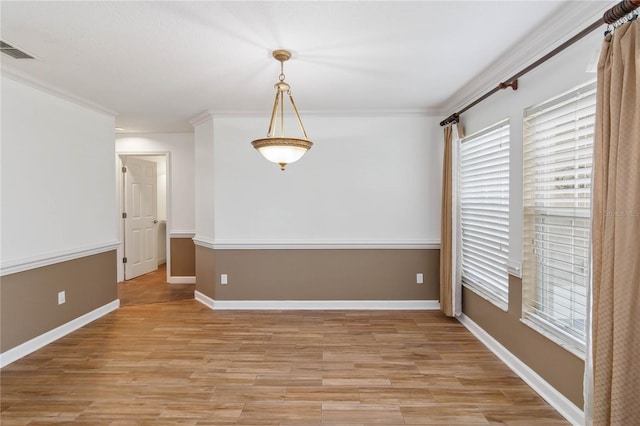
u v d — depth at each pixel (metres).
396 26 2.19
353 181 4.23
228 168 4.25
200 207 4.62
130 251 5.89
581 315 2.09
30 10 1.98
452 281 3.75
